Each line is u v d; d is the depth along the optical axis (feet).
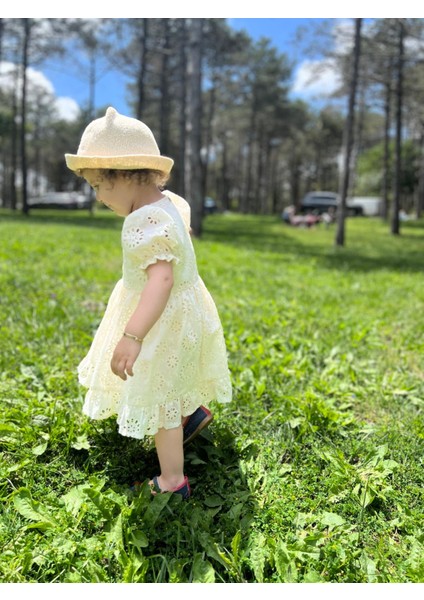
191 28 45.60
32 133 152.56
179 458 6.98
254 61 117.19
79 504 6.51
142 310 6.33
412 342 15.10
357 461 8.31
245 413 9.55
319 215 102.63
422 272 32.73
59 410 8.76
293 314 17.42
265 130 140.36
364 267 34.45
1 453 7.70
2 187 180.24
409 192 150.92
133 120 6.81
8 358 11.36
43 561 5.73
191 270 7.02
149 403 6.67
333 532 6.49
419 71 63.16
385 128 89.40
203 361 7.37
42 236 37.81
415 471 7.87
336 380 11.50
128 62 67.46
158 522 6.46
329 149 169.89
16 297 16.88
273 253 39.63
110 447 8.04
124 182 6.73
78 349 12.42
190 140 48.11
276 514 6.68
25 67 72.95
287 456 8.28
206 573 5.68
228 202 196.24
